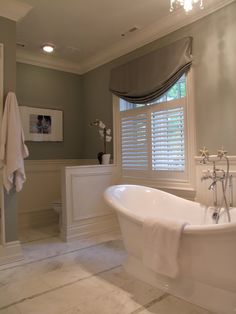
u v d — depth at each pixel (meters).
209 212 2.46
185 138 2.96
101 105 4.16
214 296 1.81
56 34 3.38
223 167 2.60
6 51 2.70
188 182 2.94
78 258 2.72
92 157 4.37
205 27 2.74
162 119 3.23
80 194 3.44
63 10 2.82
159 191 2.88
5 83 2.69
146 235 2.03
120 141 3.84
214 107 2.67
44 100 4.14
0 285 2.17
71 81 4.46
